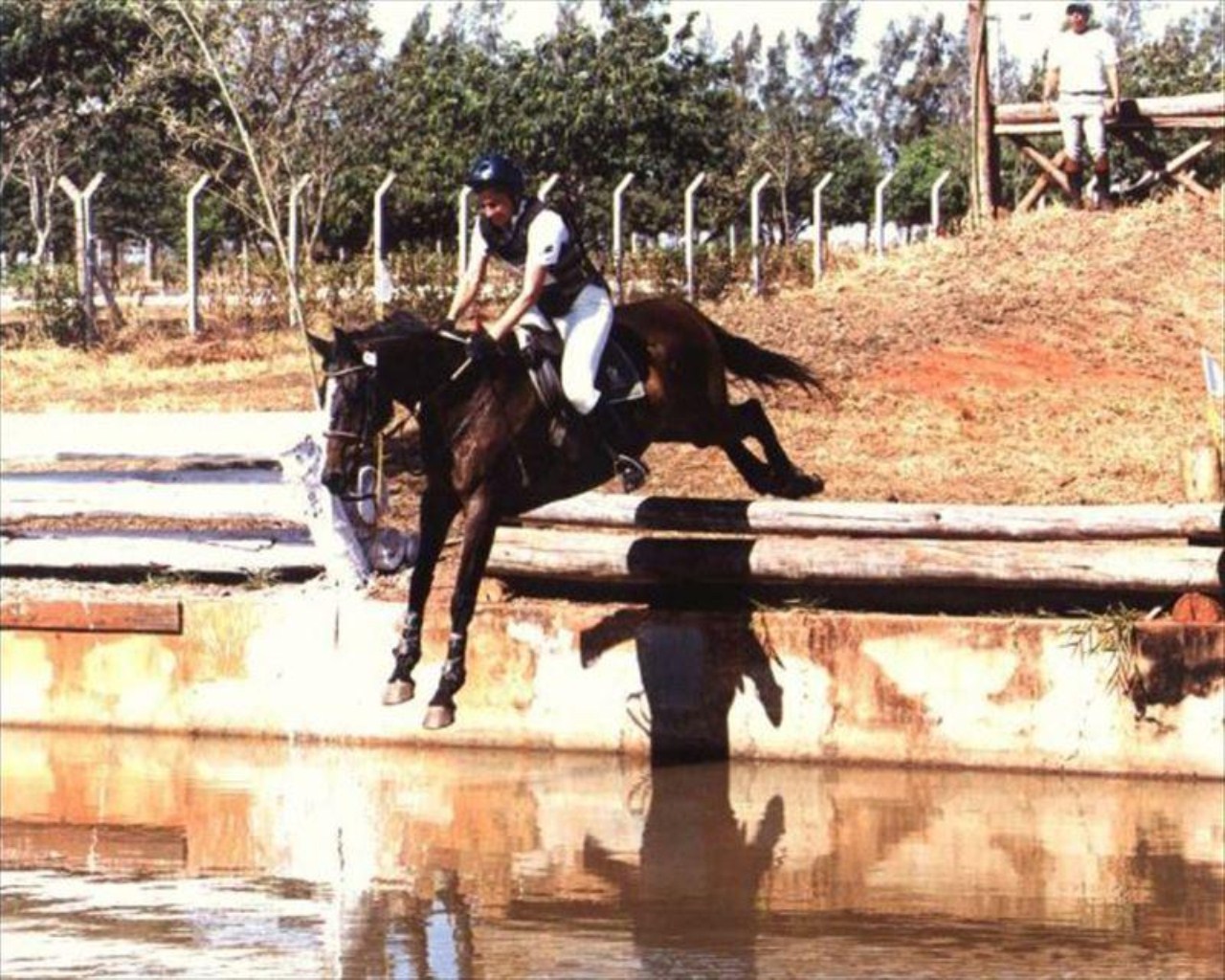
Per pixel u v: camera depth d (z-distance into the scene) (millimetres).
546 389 11422
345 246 37781
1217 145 24219
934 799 11062
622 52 37469
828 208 46656
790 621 11898
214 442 13312
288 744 12742
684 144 37938
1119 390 17391
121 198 44312
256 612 12805
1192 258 20828
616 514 12477
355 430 11219
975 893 9273
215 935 8766
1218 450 12969
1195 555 11383
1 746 12734
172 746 12711
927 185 45562
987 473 15094
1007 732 11570
